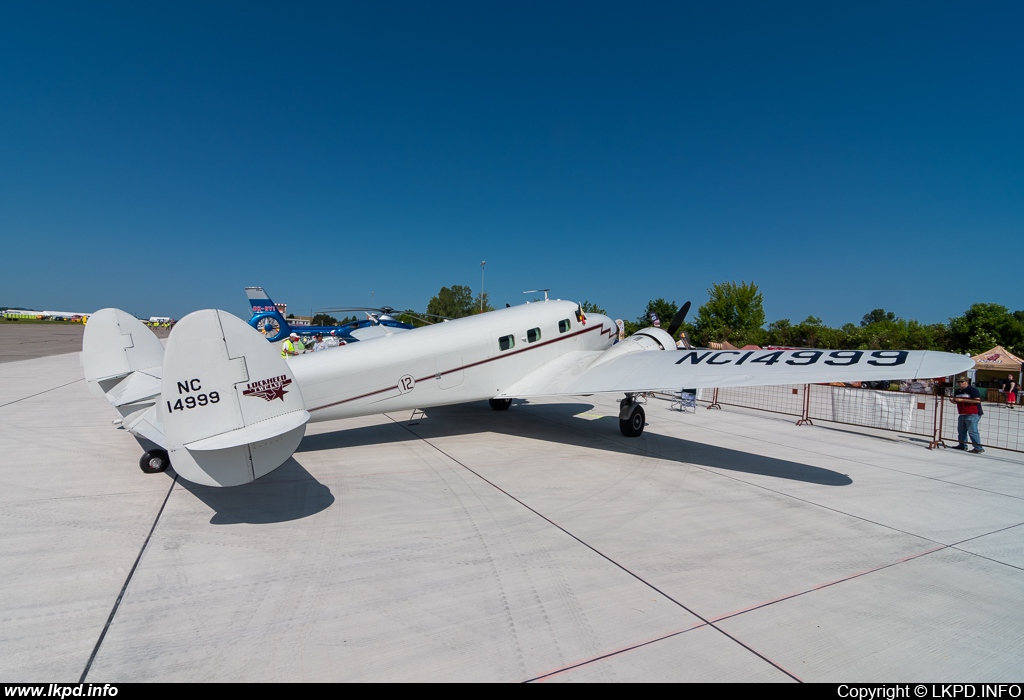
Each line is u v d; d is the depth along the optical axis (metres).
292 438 4.96
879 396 11.92
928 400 18.88
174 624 3.21
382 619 3.31
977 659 3.06
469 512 5.37
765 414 13.77
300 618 3.30
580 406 13.55
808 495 6.28
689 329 41.16
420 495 5.90
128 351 8.23
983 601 3.76
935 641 3.23
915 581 4.05
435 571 4.01
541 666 2.87
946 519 5.56
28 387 14.27
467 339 8.80
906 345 32.09
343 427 10.12
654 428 10.72
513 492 6.08
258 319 31.77
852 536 4.98
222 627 3.18
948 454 9.22
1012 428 12.95
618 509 5.56
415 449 8.27
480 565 4.13
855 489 6.61
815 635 3.25
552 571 4.05
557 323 10.24
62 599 3.47
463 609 3.46
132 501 5.47
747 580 3.98
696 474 7.11
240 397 4.82
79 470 6.58
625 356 9.50
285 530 4.78
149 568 3.95
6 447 7.77
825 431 11.26
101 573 3.85
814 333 35.91
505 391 9.36
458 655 2.95
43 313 118.56
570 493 6.09
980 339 29.56
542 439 9.19
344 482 6.36
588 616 3.40
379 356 7.88
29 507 5.23
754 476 7.09
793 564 4.30
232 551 4.29
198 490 5.88
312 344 31.95
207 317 4.66
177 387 4.52
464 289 99.12
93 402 11.86
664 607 3.54
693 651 3.04
